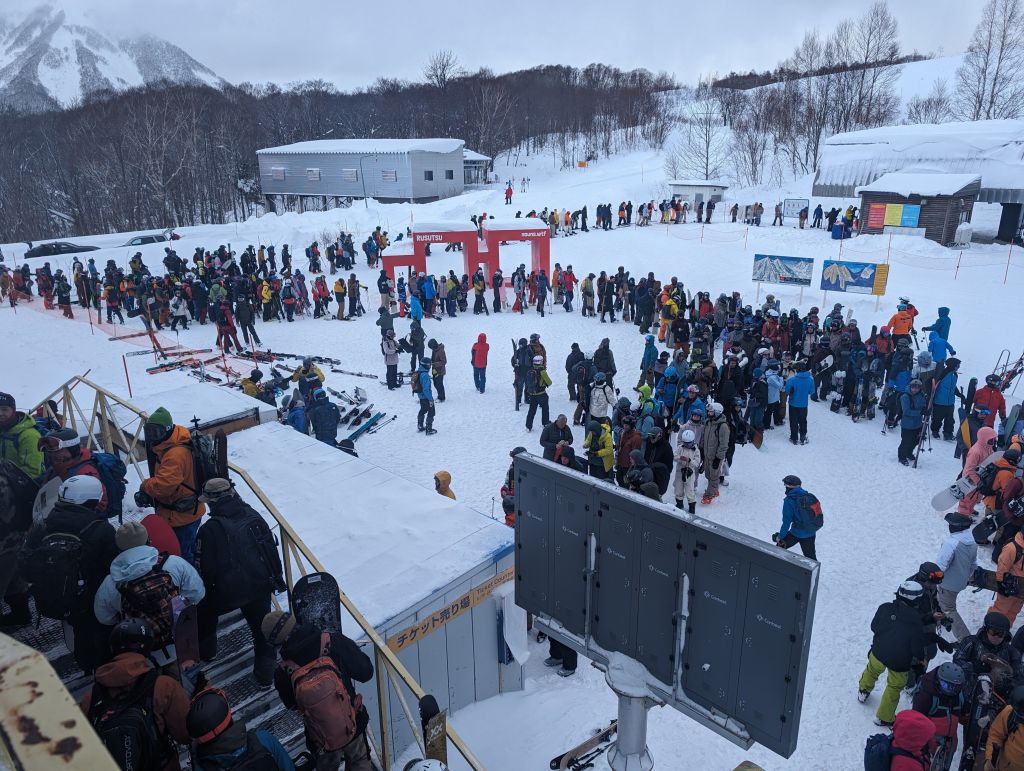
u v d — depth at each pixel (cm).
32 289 2811
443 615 621
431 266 3222
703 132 6069
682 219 4112
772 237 3497
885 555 1006
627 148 7744
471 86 9256
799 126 6088
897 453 1381
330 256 3166
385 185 5153
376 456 1373
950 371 1416
